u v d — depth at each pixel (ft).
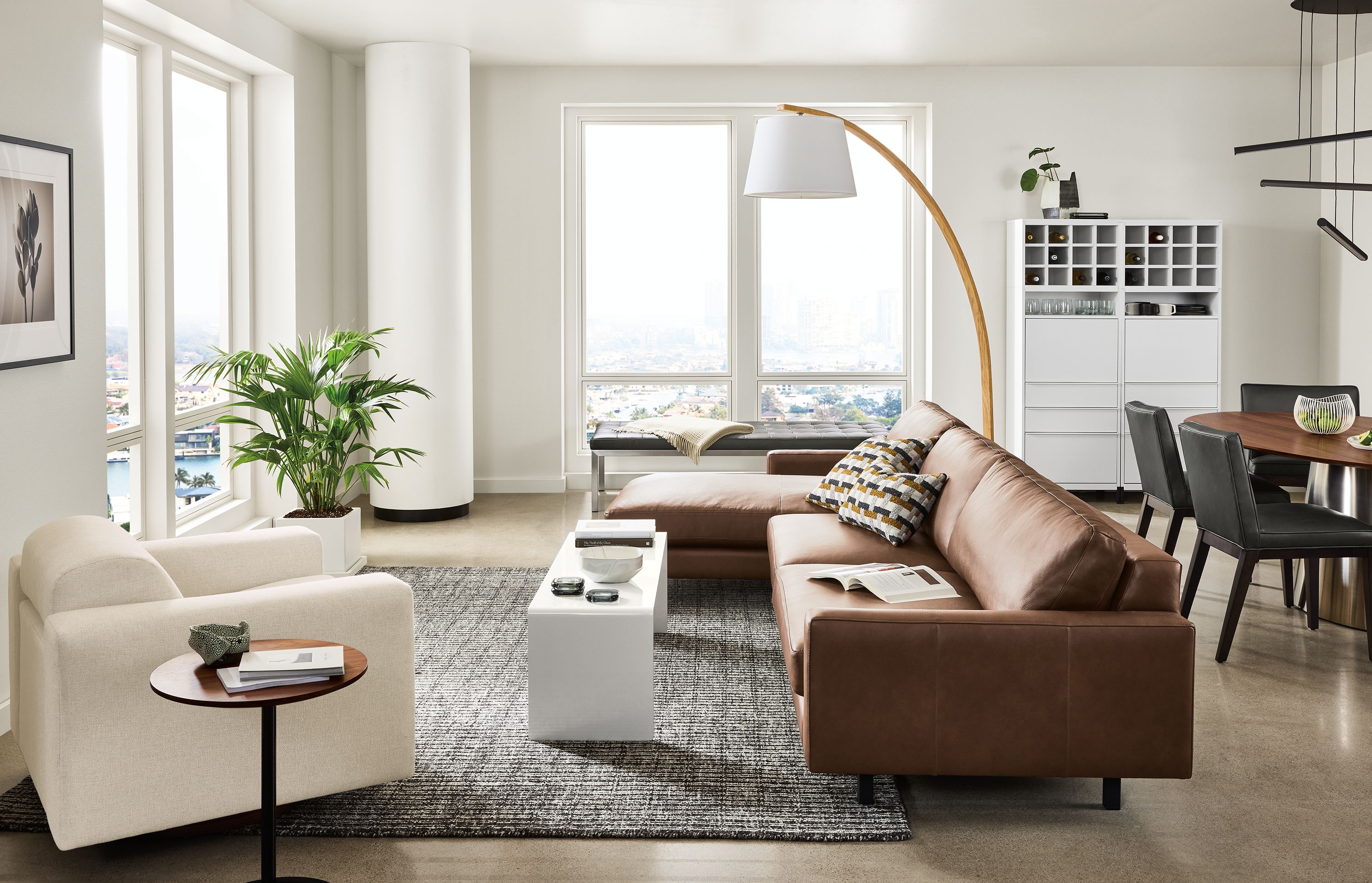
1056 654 8.53
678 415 25.45
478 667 12.71
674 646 13.60
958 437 13.53
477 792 9.34
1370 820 8.95
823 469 17.62
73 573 7.91
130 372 15.99
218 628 7.26
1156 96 23.84
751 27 20.35
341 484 22.90
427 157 21.07
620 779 9.62
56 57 11.78
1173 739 8.55
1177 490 15.43
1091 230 23.48
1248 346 24.41
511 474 24.81
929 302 24.47
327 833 8.57
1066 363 23.31
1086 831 8.77
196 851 8.31
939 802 9.30
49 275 11.54
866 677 8.63
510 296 24.40
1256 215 24.16
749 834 8.62
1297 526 13.19
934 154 23.95
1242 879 8.01
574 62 23.18
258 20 18.40
